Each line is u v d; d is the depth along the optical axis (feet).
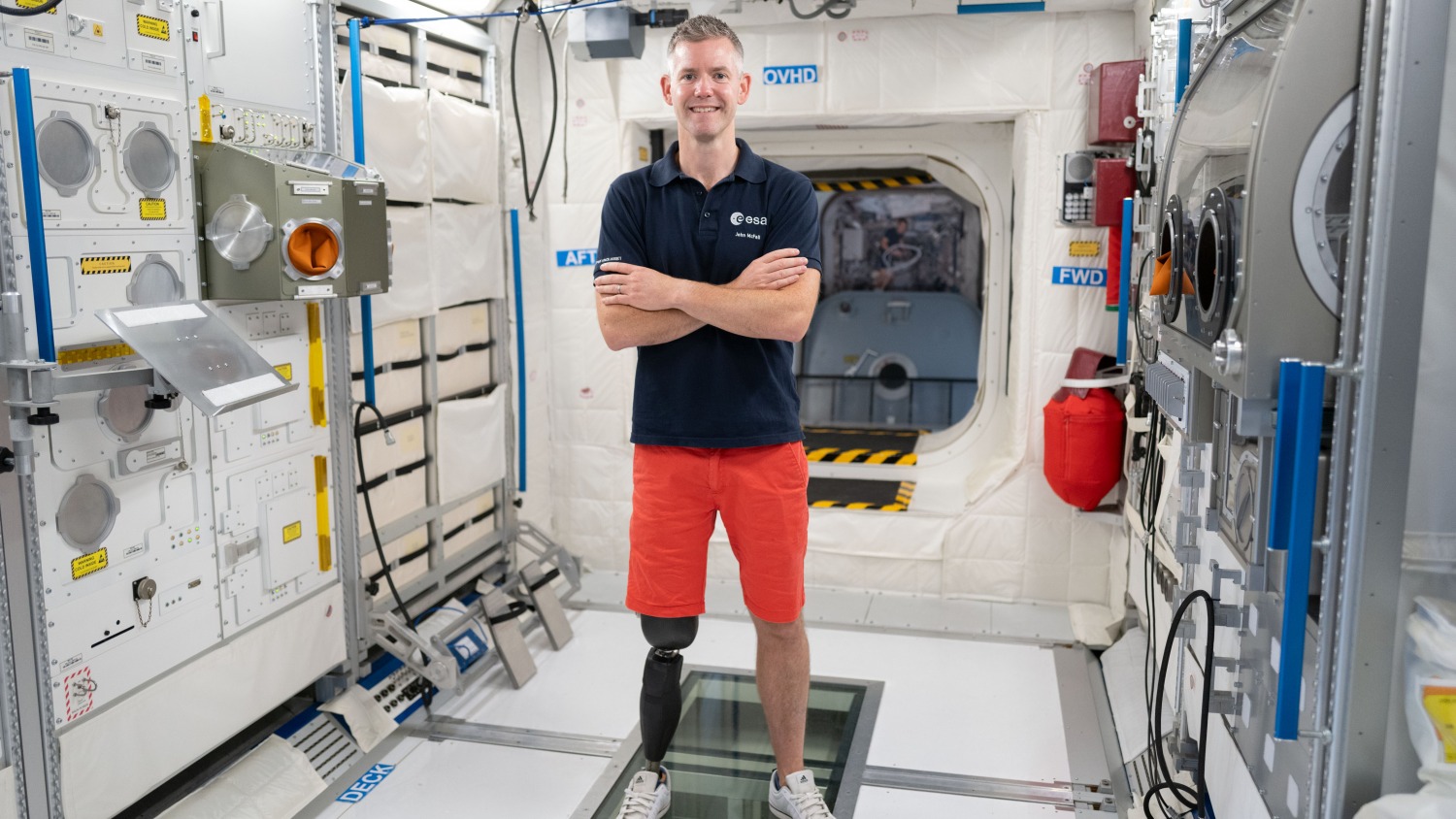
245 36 9.45
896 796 9.98
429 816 9.72
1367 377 5.46
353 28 10.67
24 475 7.31
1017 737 11.14
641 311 8.18
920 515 15.37
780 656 9.04
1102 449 13.51
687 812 9.66
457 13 13.05
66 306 7.72
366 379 11.19
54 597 7.77
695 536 8.77
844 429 22.13
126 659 8.45
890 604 15.20
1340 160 5.52
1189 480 8.24
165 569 8.82
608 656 13.38
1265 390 5.80
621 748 10.97
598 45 13.73
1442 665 5.66
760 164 8.52
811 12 13.89
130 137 8.21
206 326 8.41
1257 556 6.43
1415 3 5.16
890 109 14.39
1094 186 13.89
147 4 8.36
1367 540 5.60
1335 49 5.44
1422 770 5.77
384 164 11.55
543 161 15.56
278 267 9.02
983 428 16.20
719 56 8.09
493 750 10.98
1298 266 5.65
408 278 12.15
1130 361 13.41
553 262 15.90
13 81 7.08
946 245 22.94
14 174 7.21
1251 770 7.17
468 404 13.80
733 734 11.26
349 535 11.28
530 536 15.72
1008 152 15.51
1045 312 14.48
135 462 8.40
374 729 11.14
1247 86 6.30
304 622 10.61
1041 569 15.07
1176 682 9.02
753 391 8.40
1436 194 5.29
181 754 9.01
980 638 13.89
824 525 15.72
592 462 16.31
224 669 9.47
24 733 7.58
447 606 13.65
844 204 23.22
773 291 8.05
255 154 9.23
